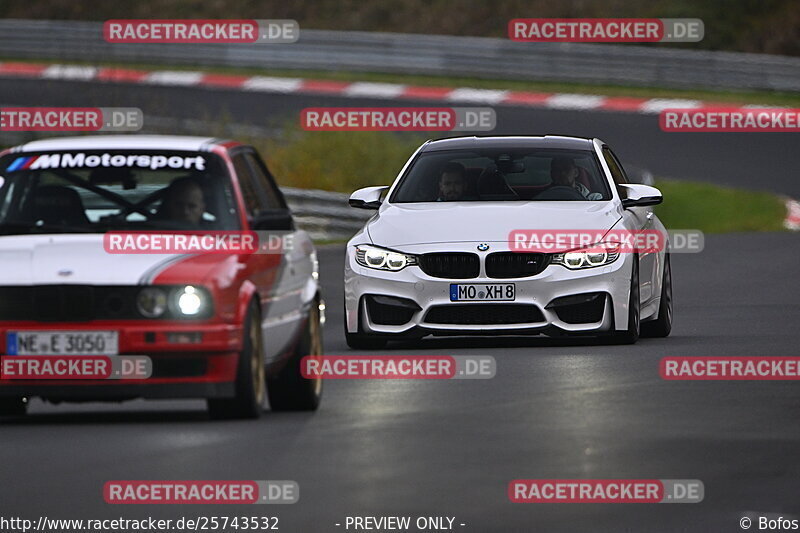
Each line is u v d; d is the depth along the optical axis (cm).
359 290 4731
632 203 5016
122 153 3641
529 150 5100
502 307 4647
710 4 15912
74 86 13788
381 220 4859
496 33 16388
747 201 10444
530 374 4088
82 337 3294
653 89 14188
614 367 4206
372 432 3194
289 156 10288
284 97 14038
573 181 4994
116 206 3700
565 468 2753
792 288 6656
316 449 2984
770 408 3500
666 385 3872
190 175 3588
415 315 4675
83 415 3638
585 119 13138
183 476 2711
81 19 17075
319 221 9319
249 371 3359
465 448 2972
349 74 15212
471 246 4662
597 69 14388
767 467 2769
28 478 2723
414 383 3994
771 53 15425
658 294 5078
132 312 3309
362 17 17012
